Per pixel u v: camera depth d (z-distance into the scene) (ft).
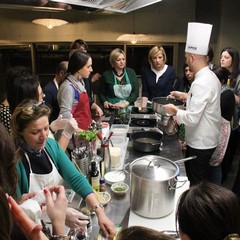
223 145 8.84
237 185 8.96
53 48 17.07
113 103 10.82
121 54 10.86
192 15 16.30
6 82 5.43
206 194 2.73
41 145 4.50
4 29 16.66
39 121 4.35
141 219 4.66
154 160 5.01
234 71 10.68
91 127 7.45
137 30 16.65
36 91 5.32
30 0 6.03
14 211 2.68
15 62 17.30
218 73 8.68
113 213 4.86
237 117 10.48
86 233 4.25
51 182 4.66
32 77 5.37
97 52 17.22
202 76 7.32
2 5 6.12
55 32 16.69
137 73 17.22
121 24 16.58
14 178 3.19
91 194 4.82
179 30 16.57
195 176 7.95
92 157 5.84
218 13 15.89
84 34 16.74
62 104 7.73
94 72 17.42
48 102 8.70
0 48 16.97
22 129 4.36
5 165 3.06
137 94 11.48
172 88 11.43
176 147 7.49
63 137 5.82
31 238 2.70
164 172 4.61
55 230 3.28
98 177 5.37
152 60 11.14
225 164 10.98
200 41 7.11
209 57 8.29
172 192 4.65
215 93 7.39
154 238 2.09
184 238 2.73
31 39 16.80
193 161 7.89
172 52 17.11
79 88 8.11
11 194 3.10
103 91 11.35
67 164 5.01
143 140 7.28
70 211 4.20
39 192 3.76
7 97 5.43
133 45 17.02
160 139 7.25
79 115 8.11
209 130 7.59
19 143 4.42
